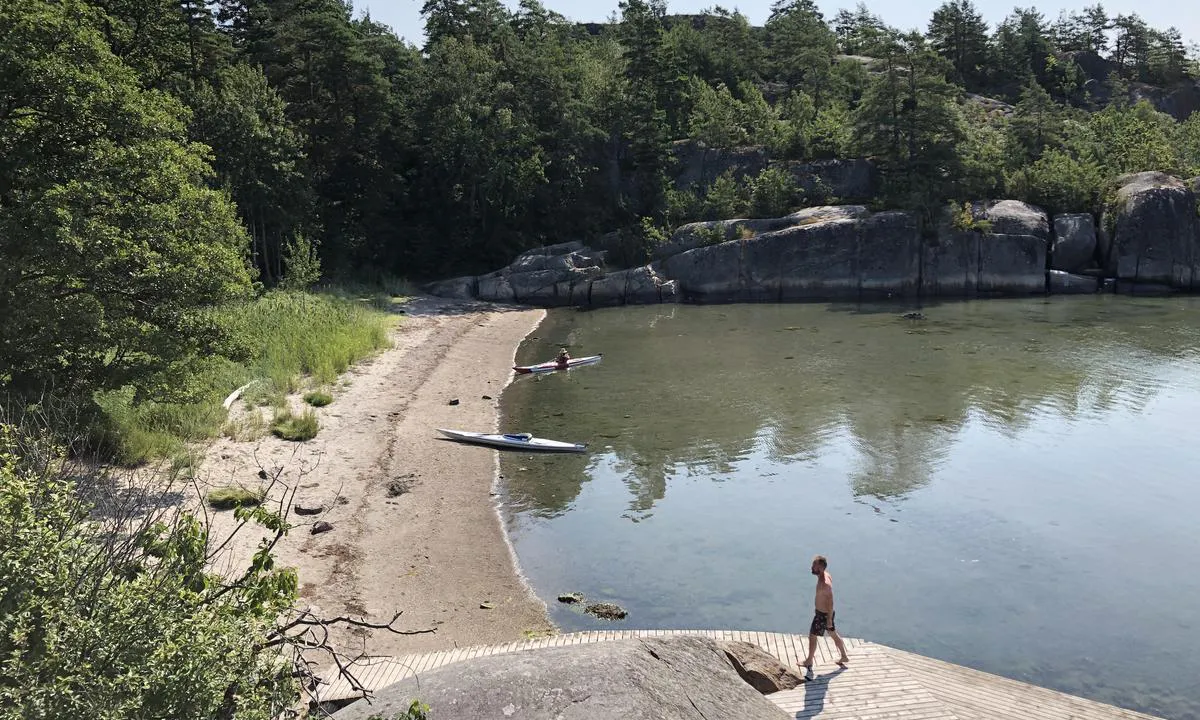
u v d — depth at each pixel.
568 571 16.64
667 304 56.94
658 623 14.63
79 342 17.06
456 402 29.12
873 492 20.77
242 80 48.34
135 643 5.92
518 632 14.23
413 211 64.06
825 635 13.27
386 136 61.03
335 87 57.22
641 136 64.75
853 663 12.23
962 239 56.44
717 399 29.83
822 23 114.50
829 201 62.09
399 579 15.99
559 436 25.56
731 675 8.13
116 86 18.47
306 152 55.59
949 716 10.89
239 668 6.41
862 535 18.30
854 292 57.00
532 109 65.25
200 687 5.90
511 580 16.22
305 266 43.09
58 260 16.38
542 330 46.59
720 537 18.23
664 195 64.31
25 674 5.50
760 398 29.83
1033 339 39.78
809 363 35.59
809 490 20.94
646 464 22.97
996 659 13.56
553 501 20.31
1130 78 115.75
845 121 68.75
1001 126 79.44
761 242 57.16
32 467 7.48
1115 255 56.41
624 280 57.66
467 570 16.55
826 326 45.50
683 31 88.19
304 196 49.62
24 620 5.68
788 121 71.19
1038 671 13.24
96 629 5.82
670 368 35.31
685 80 75.88
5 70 17.25
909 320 46.59
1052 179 59.72
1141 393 29.56
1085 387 30.48
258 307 35.44
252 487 19.12
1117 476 21.72
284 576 7.04
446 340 40.59
